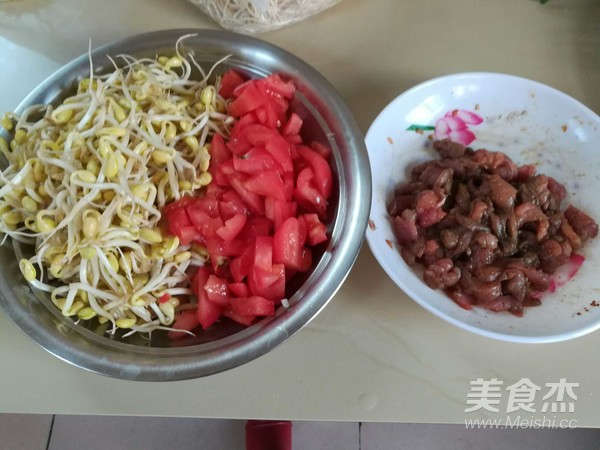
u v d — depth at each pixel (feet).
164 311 2.60
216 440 4.54
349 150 2.64
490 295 2.53
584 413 2.49
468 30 3.57
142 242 2.64
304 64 2.89
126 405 2.56
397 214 2.85
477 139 3.15
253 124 2.84
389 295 2.78
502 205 2.72
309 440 4.49
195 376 2.22
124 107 2.76
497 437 4.41
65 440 4.56
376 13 3.63
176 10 3.67
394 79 3.37
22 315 2.40
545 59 3.47
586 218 2.74
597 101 3.32
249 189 2.64
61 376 2.62
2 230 2.57
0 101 3.31
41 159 2.54
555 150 3.04
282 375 2.60
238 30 3.52
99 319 2.60
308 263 2.60
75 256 2.58
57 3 3.74
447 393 2.55
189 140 2.80
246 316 2.48
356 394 2.55
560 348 2.65
